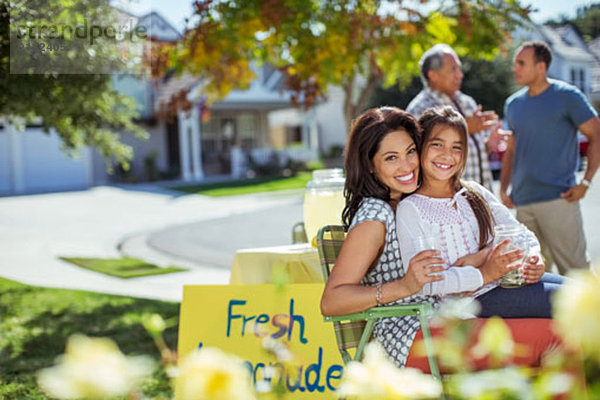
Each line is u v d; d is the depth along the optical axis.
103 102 6.94
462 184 2.64
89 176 23.34
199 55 6.28
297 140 32.59
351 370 0.90
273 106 25.94
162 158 25.80
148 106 24.36
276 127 33.50
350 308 2.23
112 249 10.26
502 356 0.98
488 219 2.55
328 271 2.49
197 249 10.02
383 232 2.37
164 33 19.92
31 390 3.63
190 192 19.20
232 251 9.73
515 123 4.31
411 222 2.43
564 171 4.18
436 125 2.54
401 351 2.27
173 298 6.42
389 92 21.94
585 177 4.12
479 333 2.12
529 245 2.37
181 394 0.86
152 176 24.67
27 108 6.00
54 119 6.32
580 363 1.69
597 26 18.83
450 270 2.32
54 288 6.95
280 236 10.95
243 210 14.70
